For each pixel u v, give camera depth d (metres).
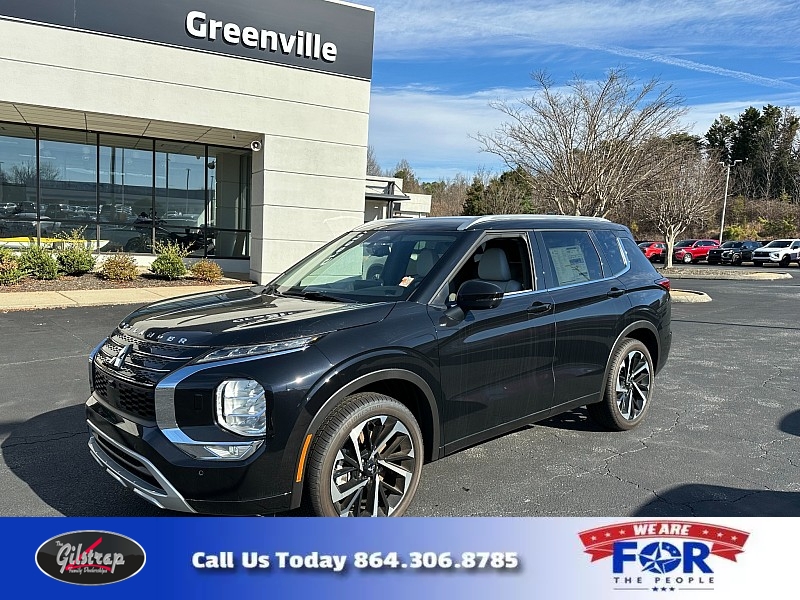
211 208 18.66
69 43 13.27
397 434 3.40
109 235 17.42
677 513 3.70
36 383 6.37
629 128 13.39
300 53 15.66
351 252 4.51
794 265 39.19
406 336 3.44
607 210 14.09
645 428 5.40
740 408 6.11
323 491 3.05
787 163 67.44
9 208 16.20
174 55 14.32
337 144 16.45
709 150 43.38
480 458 4.61
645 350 5.38
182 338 3.13
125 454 3.11
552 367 4.41
